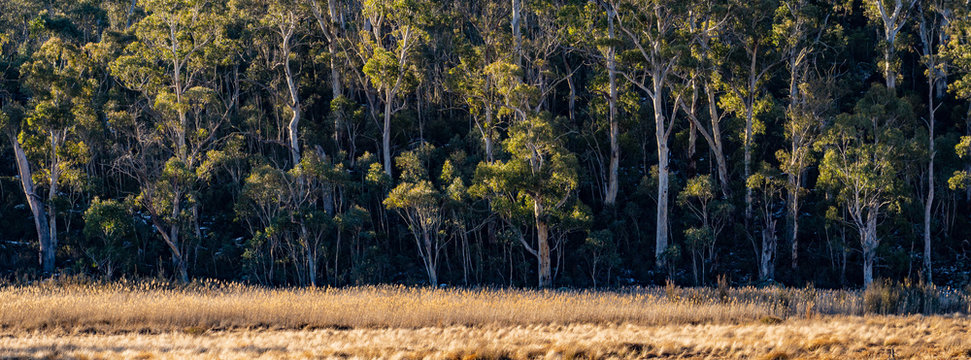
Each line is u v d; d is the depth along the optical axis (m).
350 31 56.31
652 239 46.47
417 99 58.50
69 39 58.38
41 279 36.75
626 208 46.69
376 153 54.84
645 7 43.44
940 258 42.09
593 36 47.12
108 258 38.09
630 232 46.72
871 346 17.64
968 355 16.38
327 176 41.69
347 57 52.91
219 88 58.81
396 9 48.44
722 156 46.34
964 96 42.22
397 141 54.59
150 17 48.88
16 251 41.97
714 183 44.12
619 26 46.78
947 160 43.66
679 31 43.50
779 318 22.88
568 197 43.62
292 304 25.00
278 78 54.78
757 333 19.58
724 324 22.59
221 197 48.84
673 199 48.47
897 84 52.09
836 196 41.72
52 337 20.48
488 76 45.72
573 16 46.38
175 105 44.28
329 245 43.25
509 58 47.69
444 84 48.69
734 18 43.47
